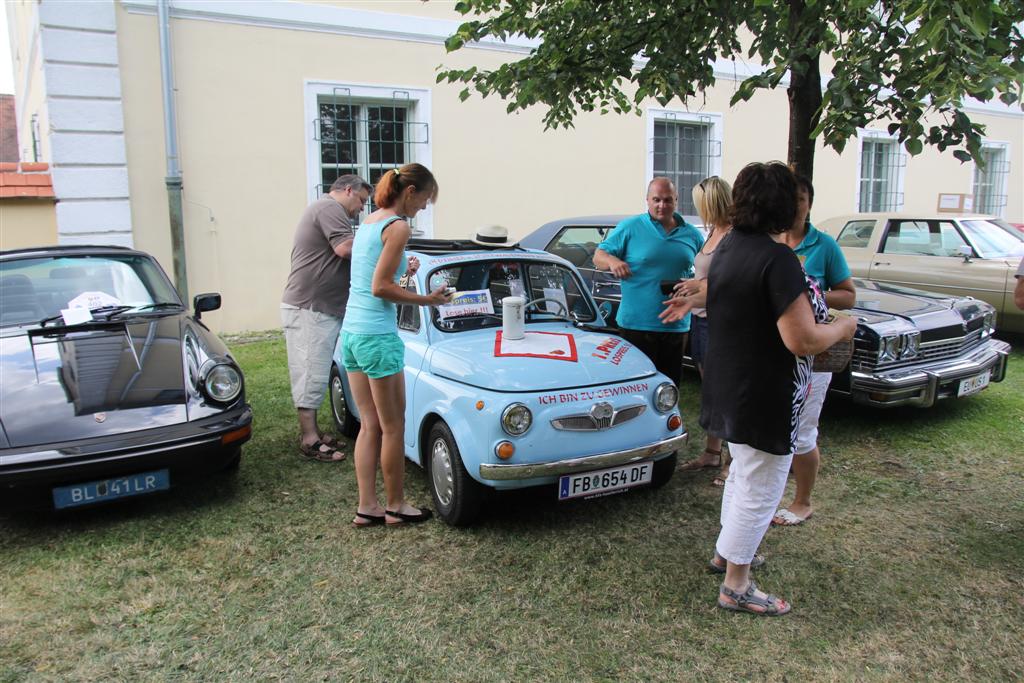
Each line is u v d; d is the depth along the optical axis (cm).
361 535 364
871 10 414
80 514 387
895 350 488
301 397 462
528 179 998
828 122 388
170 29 767
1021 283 323
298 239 458
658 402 379
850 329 271
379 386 349
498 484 344
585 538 361
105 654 269
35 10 774
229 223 826
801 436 355
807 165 472
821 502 401
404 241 330
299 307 459
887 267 827
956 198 1195
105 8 736
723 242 277
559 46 486
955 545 351
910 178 1389
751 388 265
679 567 333
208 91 795
